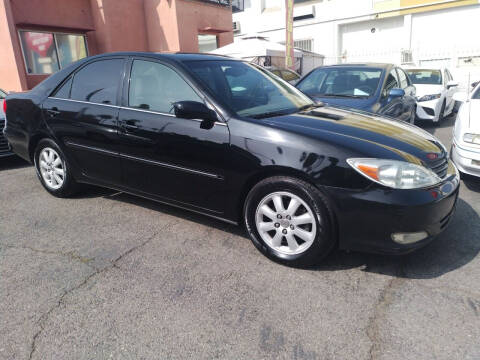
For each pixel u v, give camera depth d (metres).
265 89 3.56
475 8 17.23
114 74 3.57
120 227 3.52
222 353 2.01
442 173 2.77
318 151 2.58
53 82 4.02
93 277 2.71
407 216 2.44
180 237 3.31
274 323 2.22
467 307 2.32
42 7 11.56
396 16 19.19
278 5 22.11
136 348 2.05
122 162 3.51
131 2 13.77
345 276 2.68
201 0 14.93
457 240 3.14
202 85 3.07
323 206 2.58
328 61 20.97
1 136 5.46
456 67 17.69
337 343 2.06
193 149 3.01
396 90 5.60
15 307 2.39
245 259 2.94
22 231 3.46
